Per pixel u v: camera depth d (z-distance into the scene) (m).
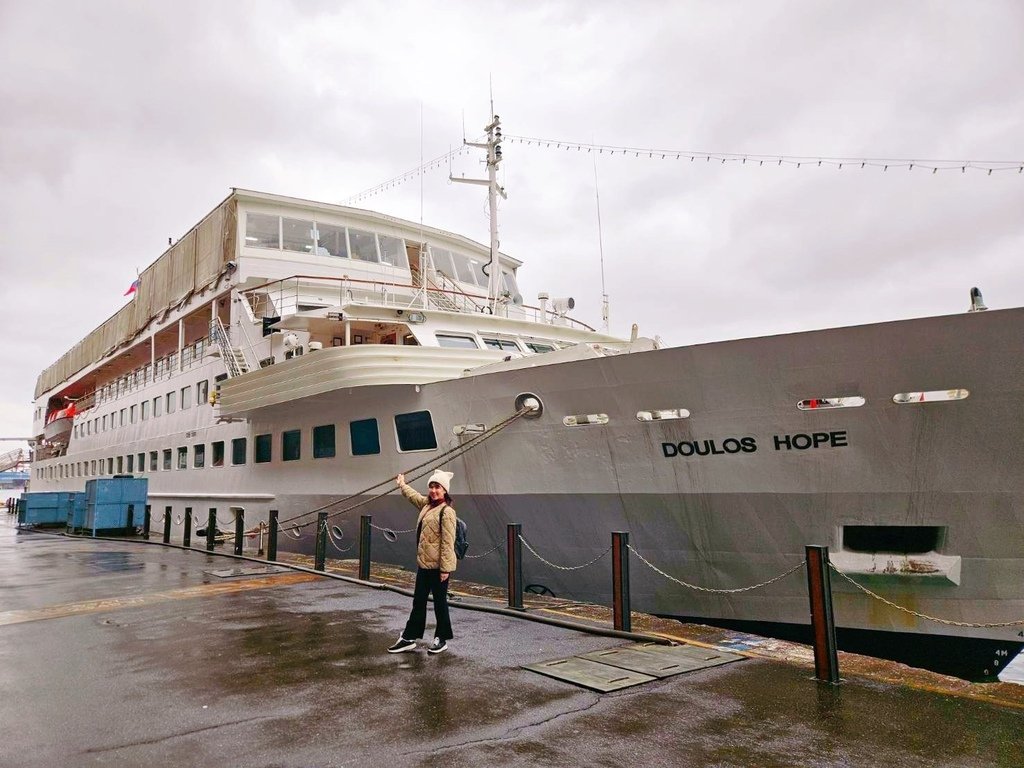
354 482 13.65
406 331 14.18
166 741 4.60
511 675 6.03
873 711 5.09
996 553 7.61
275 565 13.58
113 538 22.14
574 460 9.85
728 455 8.66
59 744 4.56
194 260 21.31
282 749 4.45
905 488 7.80
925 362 7.45
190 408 21.81
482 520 11.29
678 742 4.54
